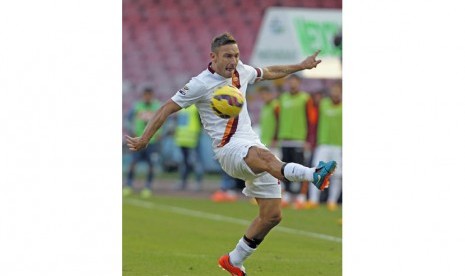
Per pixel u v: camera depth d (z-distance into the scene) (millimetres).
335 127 54188
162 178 75125
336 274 30750
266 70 28781
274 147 58125
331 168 24125
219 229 42750
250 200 59062
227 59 26453
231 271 27750
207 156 70812
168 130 73000
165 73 84625
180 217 47625
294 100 55875
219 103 26047
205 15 86500
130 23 85312
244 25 86625
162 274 30250
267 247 36500
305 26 76125
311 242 38281
